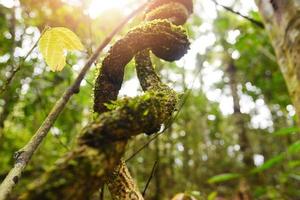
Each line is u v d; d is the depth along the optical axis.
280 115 9.30
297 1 2.04
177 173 6.40
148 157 5.45
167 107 0.72
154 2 1.16
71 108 4.67
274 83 6.23
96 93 0.85
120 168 0.89
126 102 0.64
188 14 1.17
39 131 0.75
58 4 1.78
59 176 0.49
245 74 6.88
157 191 5.13
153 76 0.89
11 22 3.07
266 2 2.31
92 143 0.55
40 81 3.73
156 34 0.84
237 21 5.89
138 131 0.63
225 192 6.28
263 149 9.41
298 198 5.03
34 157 4.50
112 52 0.85
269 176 6.23
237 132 6.56
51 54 0.95
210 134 8.43
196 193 1.94
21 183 3.80
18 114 4.29
